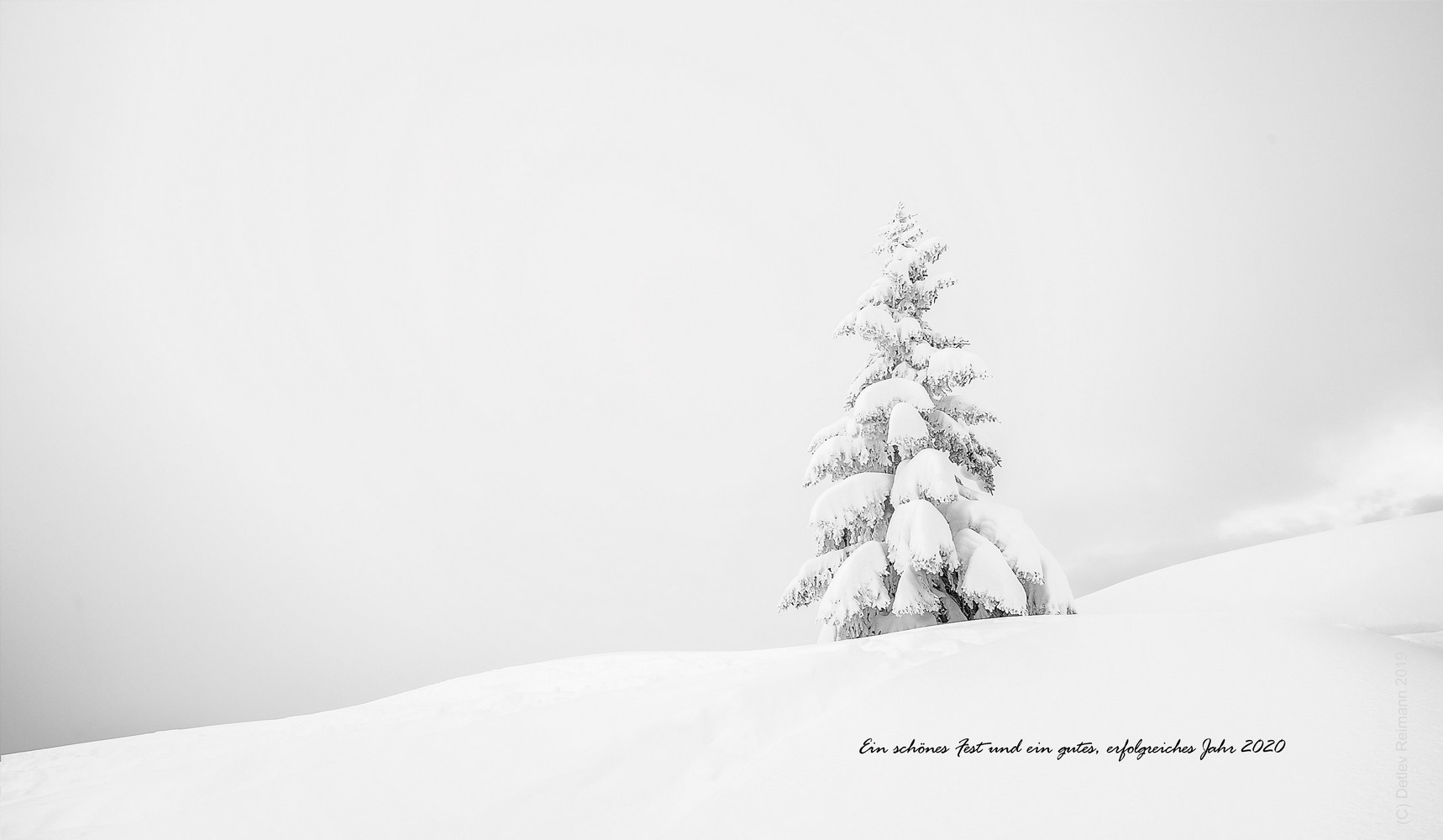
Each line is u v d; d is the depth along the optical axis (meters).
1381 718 5.07
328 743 8.09
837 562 13.28
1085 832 4.12
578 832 5.03
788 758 5.69
